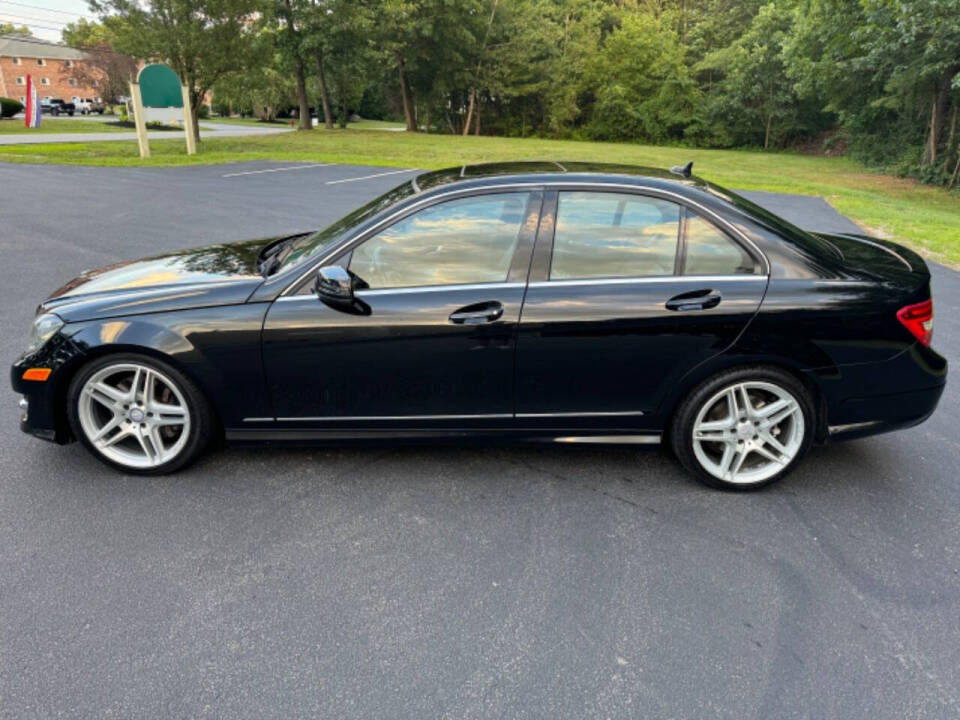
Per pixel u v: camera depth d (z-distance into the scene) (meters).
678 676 2.10
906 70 21.62
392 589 2.48
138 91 20.73
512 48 45.34
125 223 10.03
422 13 39.88
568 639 2.25
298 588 2.48
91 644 2.18
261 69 25.58
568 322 2.99
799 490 3.25
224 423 3.19
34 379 3.10
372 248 3.09
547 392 3.11
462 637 2.25
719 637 2.27
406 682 2.06
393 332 3.01
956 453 3.66
